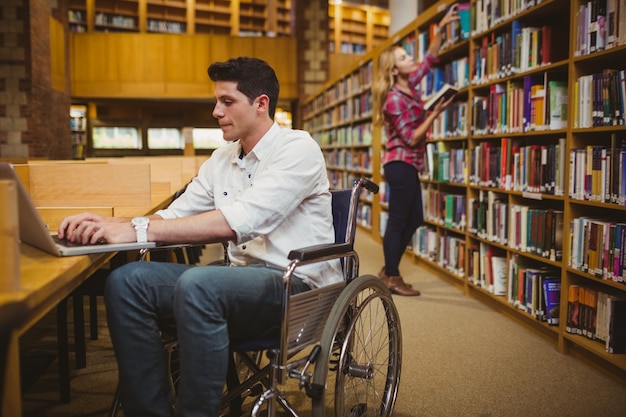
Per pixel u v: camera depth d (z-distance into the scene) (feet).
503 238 11.02
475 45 12.55
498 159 11.37
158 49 41.81
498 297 11.22
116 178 7.66
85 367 8.20
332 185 30.58
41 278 3.27
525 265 10.55
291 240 5.32
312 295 4.75
